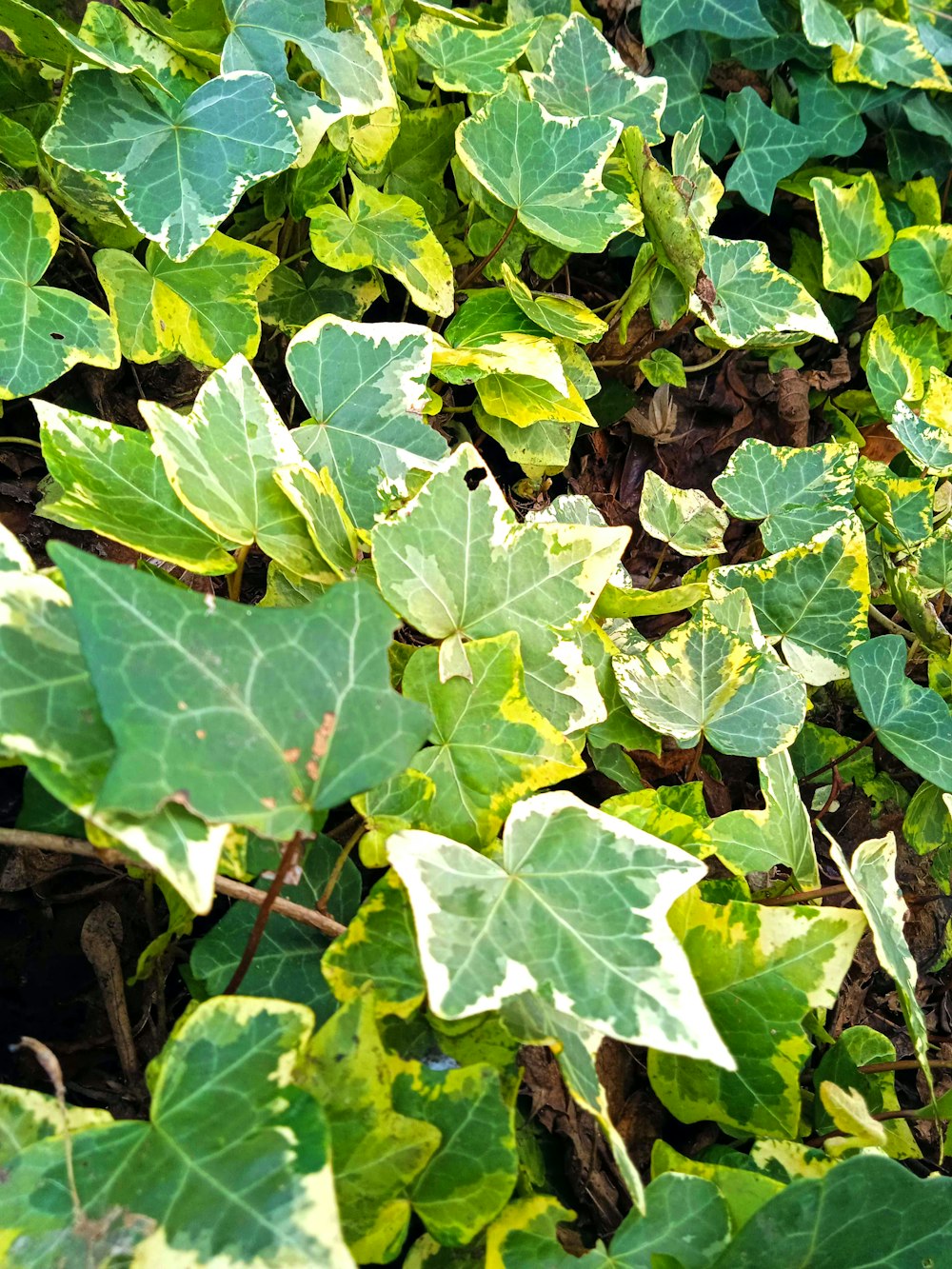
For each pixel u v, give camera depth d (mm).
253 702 151
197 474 207
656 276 307
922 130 399
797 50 379
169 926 198
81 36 238
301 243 301
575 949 178
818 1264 181
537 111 284
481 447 329
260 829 146
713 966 211
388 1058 179
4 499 262
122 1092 209
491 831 204
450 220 328
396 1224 171
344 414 240
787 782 252
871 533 354
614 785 282
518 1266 174
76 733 152
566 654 219
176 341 257
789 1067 207
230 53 251
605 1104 174
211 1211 143
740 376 372
